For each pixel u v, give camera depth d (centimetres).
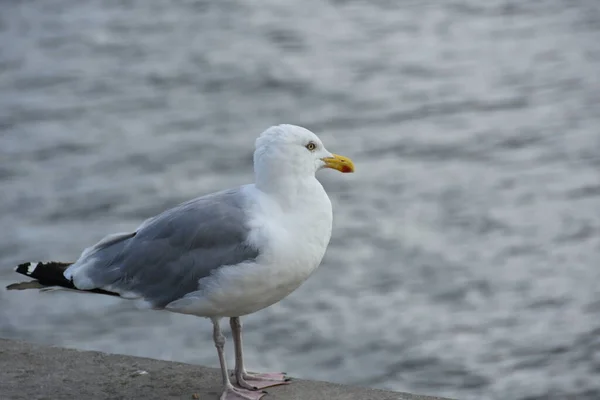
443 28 3775
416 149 2425
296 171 678
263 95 2981
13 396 691
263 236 656
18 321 1557
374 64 3306
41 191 2158
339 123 2680
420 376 1390
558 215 1977
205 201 689
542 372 1405
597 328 1520
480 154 2377
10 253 1828
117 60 3378
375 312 1581
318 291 1644
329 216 688
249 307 683
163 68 3281
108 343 1490
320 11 4053
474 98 2869
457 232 1898
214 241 663
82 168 2305
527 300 1616
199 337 1499
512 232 1900
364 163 2327
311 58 3391
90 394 698
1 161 2358
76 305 1608
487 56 3359
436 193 2112
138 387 711
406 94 2945
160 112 2806
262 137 686
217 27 3816
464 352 1455
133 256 684
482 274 1714
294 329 1512
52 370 739
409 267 1747
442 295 1634
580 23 3750
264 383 714
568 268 1730
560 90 2920
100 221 1991
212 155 2398
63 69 3272
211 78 3155
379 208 2031
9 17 3975
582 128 2550
